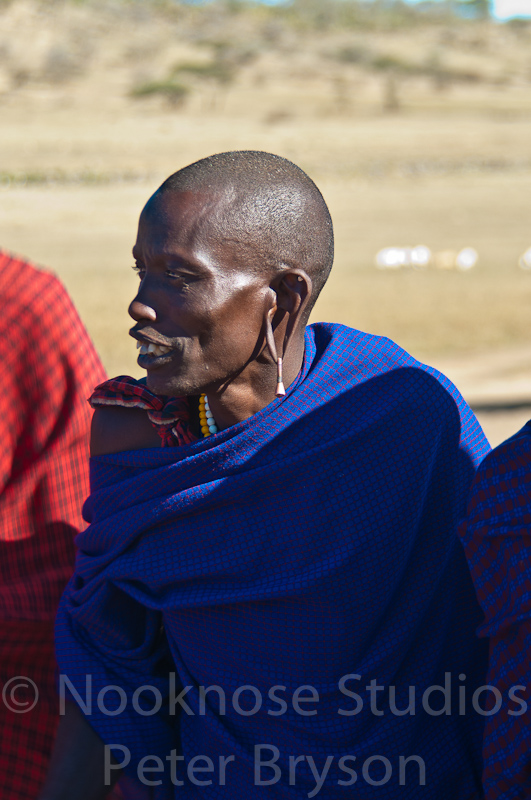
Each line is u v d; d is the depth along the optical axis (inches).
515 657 125.0
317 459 129.4
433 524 139.1
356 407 132.5
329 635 132.1
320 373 134.1
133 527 137.0
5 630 170.6
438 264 1788.9
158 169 4151.1
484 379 864.9
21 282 164.6
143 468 139.5
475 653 148.8
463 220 2677.2
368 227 2539.4
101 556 143.6
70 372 167.9
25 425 166.7
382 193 3459.6
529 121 6579.7
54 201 3243.1
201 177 125.6
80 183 3843.5
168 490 135.6
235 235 124.0
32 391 165.8
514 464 123.6
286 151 4815.5
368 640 135.9
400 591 138.0
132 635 148.1
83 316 1163.3
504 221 2642.7
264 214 125.0
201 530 134.0
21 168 4170.8
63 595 155.7
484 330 1088.8
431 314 1183.6
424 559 138.7
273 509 131.6
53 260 1937.7
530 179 3900.1
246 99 7819.9
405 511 131.5
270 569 132.7
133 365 911.7
